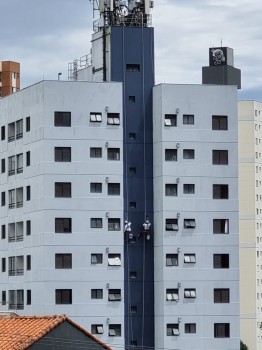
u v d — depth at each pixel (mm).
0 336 84062
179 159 142375
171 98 142625
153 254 142500
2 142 149250
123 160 142000
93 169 140125
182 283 141250
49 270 138000
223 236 143000
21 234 144125
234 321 142250
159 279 141250
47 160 139000
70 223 139250
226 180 143750
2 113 149625
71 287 138625
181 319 140750
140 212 142625
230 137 144125
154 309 141750
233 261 143125
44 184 138750
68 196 139250
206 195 142875
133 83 143875
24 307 142000
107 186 140625
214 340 141375
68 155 139625
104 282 139500
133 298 141375
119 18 147500
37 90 140750
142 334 141250
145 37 145000
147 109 144000
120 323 139500
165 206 141375
